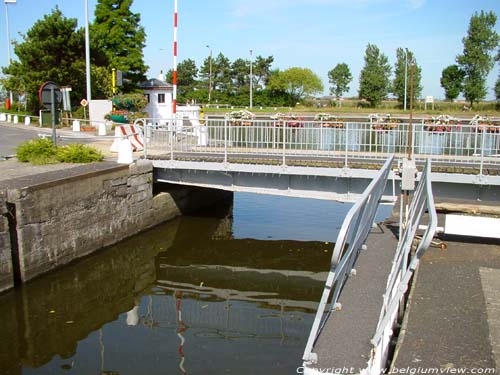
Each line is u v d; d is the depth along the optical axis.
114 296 10.84
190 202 18.55
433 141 16.50
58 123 31.81
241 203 20.83
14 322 9.32
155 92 35.34
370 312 4.96
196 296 10.97
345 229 3.94
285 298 10.94
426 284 6.12
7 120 39.44
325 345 4.34
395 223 8.30
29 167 14.48
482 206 9.16
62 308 10.04
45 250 11.52
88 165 14.63
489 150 14.55
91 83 33.84
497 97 60.41
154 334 8.83
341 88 88.12
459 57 60.47
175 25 20.42
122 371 7.45
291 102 84.06
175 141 18.61
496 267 6.71
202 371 7.41
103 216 13.63
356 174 13.59
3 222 10.31
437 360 4.39
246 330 9.02
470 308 5.43
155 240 15.20
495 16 59.41
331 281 4.08
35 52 32.91
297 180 14.59
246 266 13.11
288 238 15.59
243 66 89.38
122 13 37.34
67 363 7.74
